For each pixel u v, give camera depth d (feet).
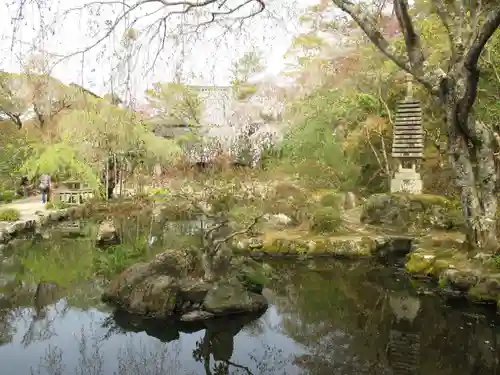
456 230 34.53
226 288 21.40
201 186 50.06
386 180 50.75
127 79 14.37
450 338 18.79
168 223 45.73
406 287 25.91
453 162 24.91
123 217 49.21
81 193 56.08
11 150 63.26
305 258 32.19
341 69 57.82
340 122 55.52
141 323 20.17
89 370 16.05
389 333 19.42
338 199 46.03
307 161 54.54
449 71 23.72
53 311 22.20
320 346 18.30
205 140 68.64
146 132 60.75
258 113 69.36
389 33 48.19
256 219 25.72
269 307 22.77
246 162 62.80
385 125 50.65
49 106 50.21
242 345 18.65
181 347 18.45
